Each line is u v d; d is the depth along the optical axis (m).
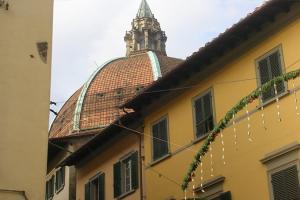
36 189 13.52
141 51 53.53
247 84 19.41
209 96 21.11
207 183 20.03
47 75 14.79
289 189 16.94
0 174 13.23
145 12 56.62
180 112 22.55
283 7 17.97
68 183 32.09
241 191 18.69
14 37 14.70
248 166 18.64
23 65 14.54
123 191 25.62
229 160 19.47
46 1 15.55
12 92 14.13
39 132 14.09
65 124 40.72
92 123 38.72
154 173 23.36
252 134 18.77
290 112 17.56
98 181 27.92
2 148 13.51
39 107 14.34
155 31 55.56
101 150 28.20
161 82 22.41
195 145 21.22
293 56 17.84
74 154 29.55
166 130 23.19
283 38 18.36
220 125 13.41
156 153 23.55
